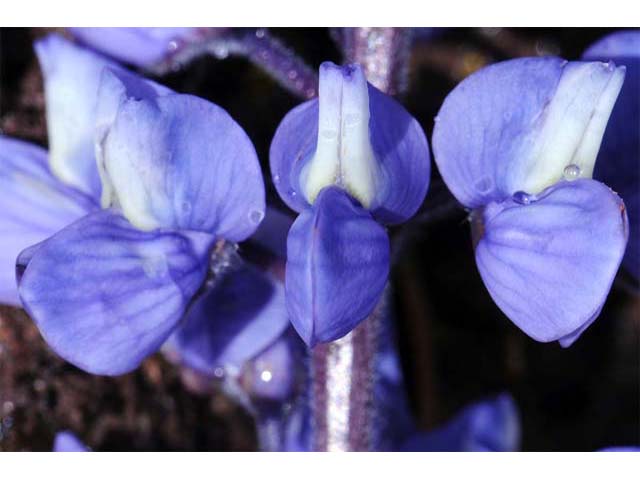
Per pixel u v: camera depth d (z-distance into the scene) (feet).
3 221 0.30
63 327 0.27
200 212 0.28
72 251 0.27
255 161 0.27
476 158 0.27
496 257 0.27
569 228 0.26
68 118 0.30
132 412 0.35
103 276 0.27
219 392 0.36
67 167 0.30
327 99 0.26
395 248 0.30
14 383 0.35
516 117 0.27
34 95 0.37
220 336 0.31
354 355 0.31
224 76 0.38
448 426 0.35
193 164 0.27
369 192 0.26
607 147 0.29
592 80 0.26
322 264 0.25
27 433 0.35
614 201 0.25
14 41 0.37
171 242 0.28
